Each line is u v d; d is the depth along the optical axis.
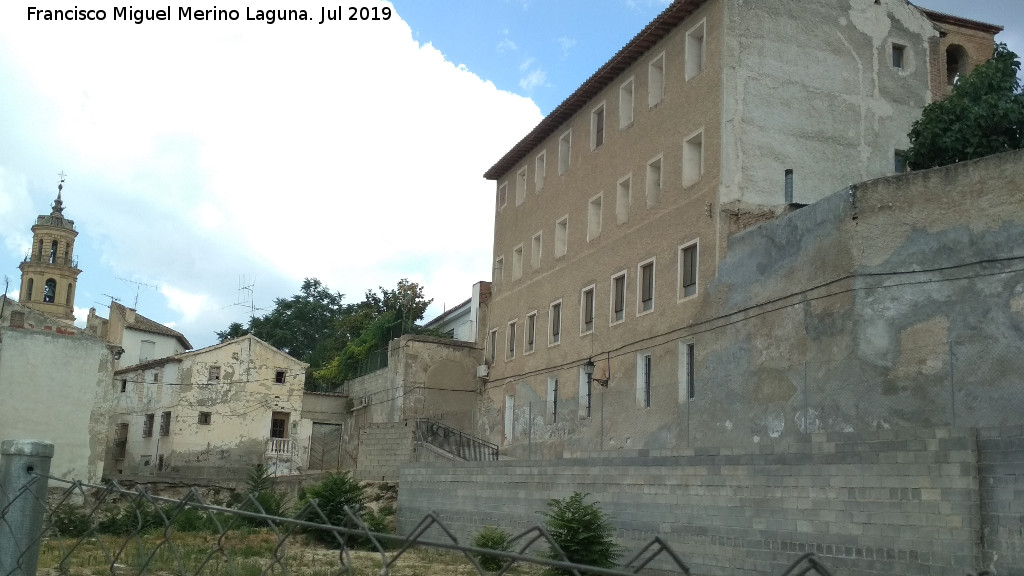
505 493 28.23
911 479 17.20
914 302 21.03
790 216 24.69
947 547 16.42
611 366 32.66
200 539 18.72
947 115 27.25
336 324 66.31
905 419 20.34
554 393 37.25
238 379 50.25
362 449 42.34
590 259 35.50
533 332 40.16
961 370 19.62
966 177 20.89
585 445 33.22
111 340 66.25
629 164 33.38
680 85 30.66
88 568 16.41
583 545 22.77
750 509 20.39
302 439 51.09
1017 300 19.31
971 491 16.19
